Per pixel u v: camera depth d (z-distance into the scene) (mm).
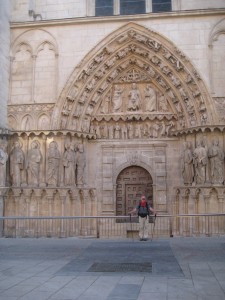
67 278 9352
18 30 22656
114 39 21797
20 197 20969
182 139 21766
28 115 21906
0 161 20188
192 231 20141
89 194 22125
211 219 19828
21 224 20766
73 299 7516
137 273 9906
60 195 20688
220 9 21000
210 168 20281
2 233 20672
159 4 23031
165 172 22172
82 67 21719
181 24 21406
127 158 22641
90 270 10312
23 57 22500
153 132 22609
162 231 21438
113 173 22562
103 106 23062
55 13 23219
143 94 23016
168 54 21344
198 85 20812
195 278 9312
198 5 22219
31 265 11039
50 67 22156
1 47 21344
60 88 21688
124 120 22766
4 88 21688
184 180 21062
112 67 22703
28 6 22953
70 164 21125
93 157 22781
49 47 22297
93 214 22016
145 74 22938
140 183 22625
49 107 21797
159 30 21500
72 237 20469
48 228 20547
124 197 22594
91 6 23469
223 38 21156
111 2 23516
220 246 14773
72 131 21406
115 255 12703
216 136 20422
